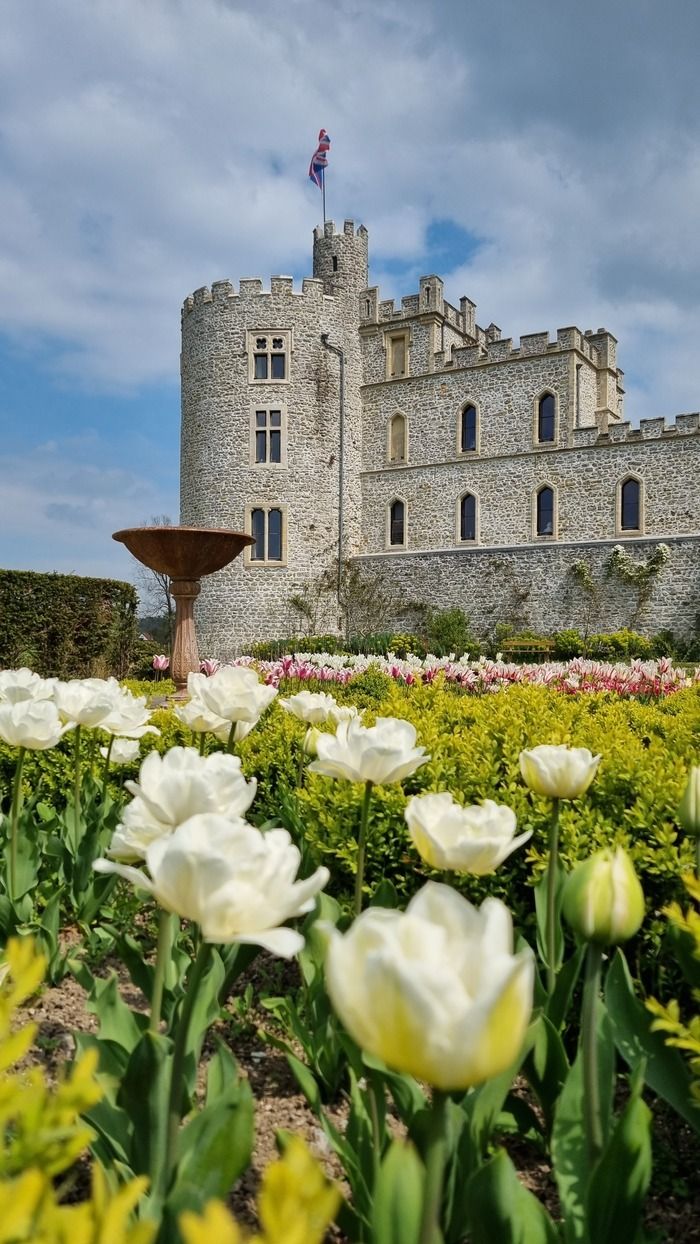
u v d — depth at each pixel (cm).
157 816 184
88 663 1666
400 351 3500
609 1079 193
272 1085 268
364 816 243
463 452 3312
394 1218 127
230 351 3344
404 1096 194
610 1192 156
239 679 321
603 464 3019
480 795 351
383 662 1269
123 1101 178
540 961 298
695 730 496
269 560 3303
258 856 132
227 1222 71
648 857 287
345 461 3431
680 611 2808
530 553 3103
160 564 1245
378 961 89
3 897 319
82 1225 84
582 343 3195
